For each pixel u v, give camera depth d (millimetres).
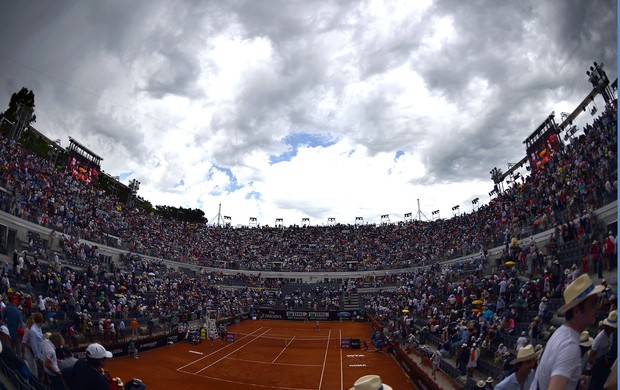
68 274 33625
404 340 33625
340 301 65562
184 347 37031
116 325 32281
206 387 23406
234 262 75688
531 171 49219
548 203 31906
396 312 44562
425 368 23672
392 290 63406
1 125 53188
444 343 24406
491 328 20312
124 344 29766
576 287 3506
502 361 16828
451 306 30875
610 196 19703
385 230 88375
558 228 24469
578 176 26484
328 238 89312
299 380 25656
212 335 42094
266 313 63312
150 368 26953
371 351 35812
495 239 39719
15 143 49219
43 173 48656
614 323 5762
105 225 52531
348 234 90125
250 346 39031
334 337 45562
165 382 23797
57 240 39844
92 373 7164
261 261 79312
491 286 28484
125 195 85250
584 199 23203
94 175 70688
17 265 28953
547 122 45312
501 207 49562
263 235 92000
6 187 36656
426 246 69375
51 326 25297
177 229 79125
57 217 41938
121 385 9758
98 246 46844
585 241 21375
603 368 5086
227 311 56406
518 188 48812
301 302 65312
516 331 20188
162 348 35375
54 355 8609
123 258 50562
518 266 28047
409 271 66250
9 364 7828
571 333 3477
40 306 24969
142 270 51469
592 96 33938
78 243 42281
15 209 35188
